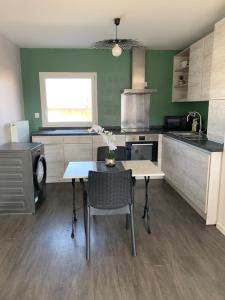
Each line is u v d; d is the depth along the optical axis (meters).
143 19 2.99
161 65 4.72
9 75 3.86
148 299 1.70
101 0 2.44
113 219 2.91
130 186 2.10
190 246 2.33
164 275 1.94
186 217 2.94
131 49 4.53
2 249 2.30
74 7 2.61
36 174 3.08
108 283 1.85
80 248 2.32
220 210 2.63
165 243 2.39
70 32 3.49
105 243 2.39
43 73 4.54
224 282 1.86
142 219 2.91
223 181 2.55
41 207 3.27
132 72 4.52
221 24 2.71
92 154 4.26
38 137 4.13
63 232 2.61
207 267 2.03
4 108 3.60
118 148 3.02
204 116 4.20
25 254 2.22
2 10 2.66
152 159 4.40
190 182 3.16
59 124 4.76
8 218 2.94
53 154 4.21
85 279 1.90
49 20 2.99
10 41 3.92
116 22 3.00
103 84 4.68
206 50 3.29
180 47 4.48
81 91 4.70
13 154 2.90
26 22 3.06
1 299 1.71
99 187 2.03
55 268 2.03
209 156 2.59
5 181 2.96
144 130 4.48
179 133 4.00
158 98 4.84
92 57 4.57
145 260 2.13
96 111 4.77
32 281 1.88
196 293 1.75
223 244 2.37
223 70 2.72
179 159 3.54
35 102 4.63
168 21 3.07
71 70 4.58
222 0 2.47
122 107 4.77
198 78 3.58
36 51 4.45
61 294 1.75
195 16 2.91
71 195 3.71
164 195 3.68
